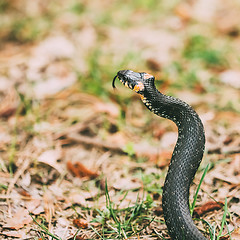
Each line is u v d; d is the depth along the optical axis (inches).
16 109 254.7
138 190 197.6
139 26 384.2
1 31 363.6
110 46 341.7
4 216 178.1
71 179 205.6
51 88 278.5
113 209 180.2
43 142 229.0
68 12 406.6
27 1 428.5
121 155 223.6
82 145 229.1
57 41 341.4
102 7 425.1
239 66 305.9
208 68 306.5
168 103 171.2
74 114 251.8
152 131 242.7
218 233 169.3
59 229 173.0
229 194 190.4
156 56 319.3
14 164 212.2
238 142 228.5
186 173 158.4
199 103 264.7
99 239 167.0
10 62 311.9
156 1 434.6
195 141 161.2
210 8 424.5
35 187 199.2
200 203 185.9
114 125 243.9
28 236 167.9
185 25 383.6
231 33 366.0
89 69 289.6
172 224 153.3
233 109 258.8
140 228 173.2
